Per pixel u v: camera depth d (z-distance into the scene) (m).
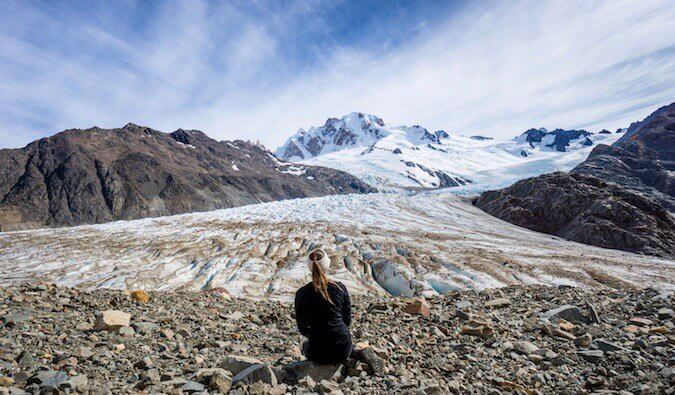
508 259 30.00
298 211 63.31
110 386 4.16
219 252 34.75
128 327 6.80
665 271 26.69
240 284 23.86
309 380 4.60
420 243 36.91
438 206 67.06
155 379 4.41
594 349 6.59
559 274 25.47
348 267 28.03
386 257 29.81
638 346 6.43
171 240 42.19
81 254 35.56
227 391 4.20
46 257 34.81
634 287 22.28
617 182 105.00
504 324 8.66
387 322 9.03
